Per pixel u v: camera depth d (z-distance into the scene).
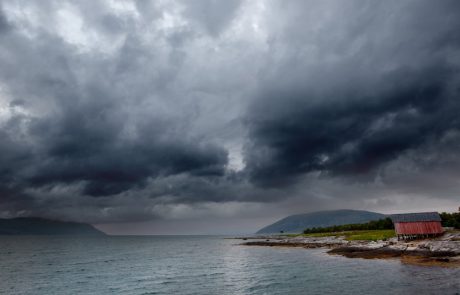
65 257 112.44
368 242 91.75
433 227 81.56
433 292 34.91
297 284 45.94
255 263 78.62
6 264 88.88
